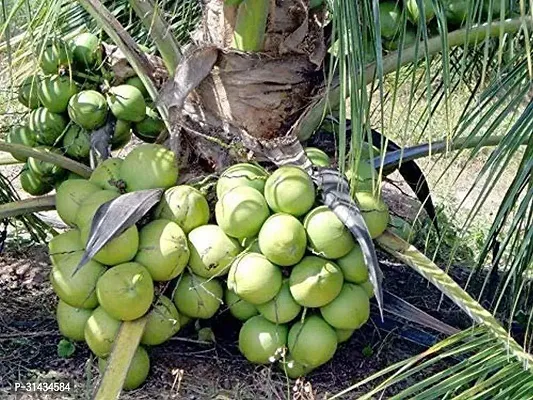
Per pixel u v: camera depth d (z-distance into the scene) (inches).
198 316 101.3
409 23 103.7
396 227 116.5
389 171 113.6
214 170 106.4
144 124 116.7
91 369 103.8
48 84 113.0
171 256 94.4
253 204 95.1
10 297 127.5
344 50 72.7
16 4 82.8
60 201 100.8
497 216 86.4
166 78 112.1
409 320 112.1
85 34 115.6
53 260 97.4
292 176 94.9
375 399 101.6
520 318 119.1
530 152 85.9
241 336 101.0
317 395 101.9
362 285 98.9
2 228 154.7
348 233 94.8
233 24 103.0
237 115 104.7
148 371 101.1
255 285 94.3
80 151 115.3
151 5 104.0
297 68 104.7
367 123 75.9
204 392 100.3
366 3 76.0
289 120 106.0
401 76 136.0
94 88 116.1
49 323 118.2
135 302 91.8
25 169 120.2
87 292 95.7
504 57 106.4
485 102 89.9
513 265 83.7
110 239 90.3
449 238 161.3
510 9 97.7
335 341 98.7
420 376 107.7
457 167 221.8
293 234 92.9
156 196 97.1
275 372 104.1
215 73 104.4
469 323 129.0
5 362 105.2
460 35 101.2
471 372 73.6
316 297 94.1
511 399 69.6
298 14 103.7
